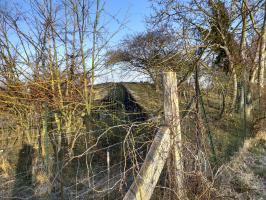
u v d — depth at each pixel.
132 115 8.97
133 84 14.64
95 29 8.75
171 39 15.34
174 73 3.41
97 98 9.51
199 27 14.58
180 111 4.05
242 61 14.30
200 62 11.23
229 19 14.96
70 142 6.94
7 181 5.90
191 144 3.75
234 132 7.99
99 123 7.67
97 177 5.55
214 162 5.40
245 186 5.34
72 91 8.62
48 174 5.24
